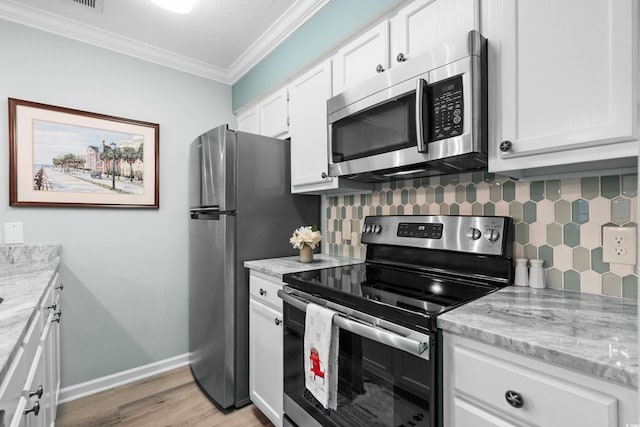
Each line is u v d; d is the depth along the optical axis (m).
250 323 1.81
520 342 0.69
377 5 1.47
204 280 1.97
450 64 1.07
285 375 1.47
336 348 1.14
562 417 0.64
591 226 1.07
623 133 0.76
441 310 0.92
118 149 2.15
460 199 1.44
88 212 2.04
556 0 0.88
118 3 1.80
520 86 0.95
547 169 1.06
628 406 0.57
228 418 1.73
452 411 0.84
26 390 0.81
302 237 1.79
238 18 1.97
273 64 2.21
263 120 2.37
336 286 1.25
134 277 2.21
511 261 1.23
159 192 2.32
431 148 1.14
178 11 1.74
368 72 1.49
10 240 1.79
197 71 2.53
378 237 1.67
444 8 1.19
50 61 1.93
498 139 1.00
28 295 1.04
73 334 1.98
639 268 0.47
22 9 1.81
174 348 2.38
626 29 0.76
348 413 1.14
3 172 1.78
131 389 2.06
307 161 1.83
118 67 2.18
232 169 1.81
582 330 0.74
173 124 2.41
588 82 0.82
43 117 1.89
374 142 1.37
